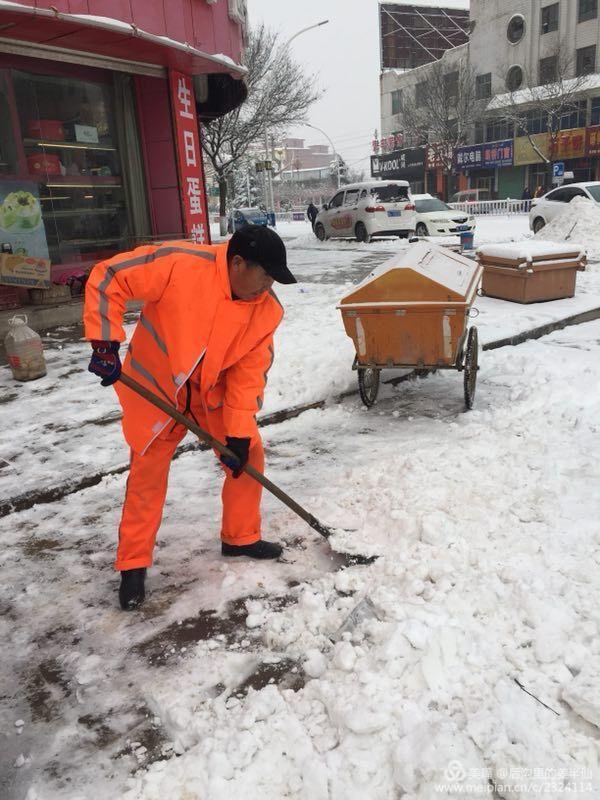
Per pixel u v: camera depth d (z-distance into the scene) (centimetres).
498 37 4475
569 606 257
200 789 196
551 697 217
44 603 298
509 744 196
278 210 7081
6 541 353
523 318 788
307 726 215
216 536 348
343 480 394
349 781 192
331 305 942
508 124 4538
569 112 4106
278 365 612
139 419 274
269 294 266
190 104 1085
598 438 432
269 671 247
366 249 1747
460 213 1989
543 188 3909
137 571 293
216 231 3794
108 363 252
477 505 342
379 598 271
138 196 1081
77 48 877
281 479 408
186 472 431
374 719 206
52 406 552
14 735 226
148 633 274
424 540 312
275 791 195
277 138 3750
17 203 865
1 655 265
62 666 257
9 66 887
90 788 203
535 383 555
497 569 285
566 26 4047
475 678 223
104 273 246
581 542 304
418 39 5966
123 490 411
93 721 230
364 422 509
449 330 468
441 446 439
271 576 309
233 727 217
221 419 294
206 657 257
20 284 845
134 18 852
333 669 239
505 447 425
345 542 324
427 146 5084
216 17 1020
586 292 968
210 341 257
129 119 1046
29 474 416
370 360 501
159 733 223
